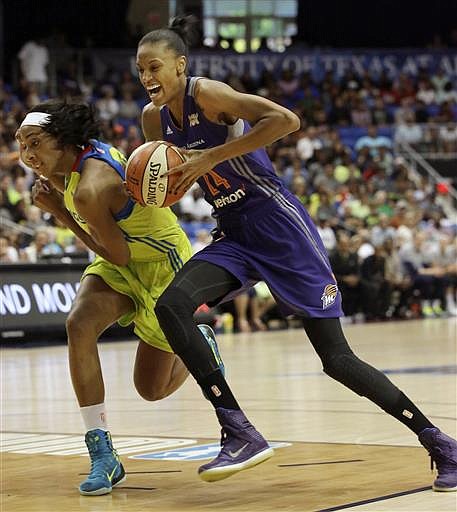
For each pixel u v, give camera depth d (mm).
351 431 6797
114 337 17281
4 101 25188
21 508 4660
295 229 4910
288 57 30172
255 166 4867
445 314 22328
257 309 19047
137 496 4910
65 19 30750
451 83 30609
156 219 5281
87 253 16891
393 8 33469
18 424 7582
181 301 4715
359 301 20359
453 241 22688
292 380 10383
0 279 15297
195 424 7375
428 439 4836
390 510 4391
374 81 30781
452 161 27312
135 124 26328
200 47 29906
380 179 25250
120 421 7617
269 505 4602
